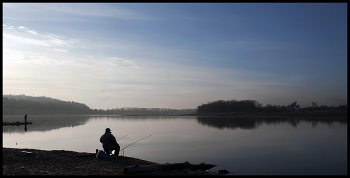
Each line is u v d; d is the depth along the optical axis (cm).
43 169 824
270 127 3447
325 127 3356
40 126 3562
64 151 1195
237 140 2023
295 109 12644
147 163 1045
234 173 1002
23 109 14988
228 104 14250
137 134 2536
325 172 1032
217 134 2516
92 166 906
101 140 1141
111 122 4959
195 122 4994
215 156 1359
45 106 16588
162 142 1906
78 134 2430
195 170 994
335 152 1472
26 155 1003
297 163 1193
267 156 1358
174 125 4009
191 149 1579
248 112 12594
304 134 2478
